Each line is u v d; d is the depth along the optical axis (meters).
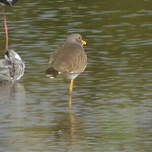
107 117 14.13
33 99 15.58
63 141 12.72
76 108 14.84
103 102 15.20
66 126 13.60
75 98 15.60
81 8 25.31
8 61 17.38
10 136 13.02
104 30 22.33
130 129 13.33
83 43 16.56
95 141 12.69
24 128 13.50
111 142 12.66
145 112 14.39
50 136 13.01
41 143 12.61
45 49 20.06
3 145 12.49
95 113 14.45
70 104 15.14
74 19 23.73
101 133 13.15
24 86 16.75
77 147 12.39
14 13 24.69
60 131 13.30
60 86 16.64
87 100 15.40
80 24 23.11
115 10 25.03
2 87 16.73
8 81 17.28
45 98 15.65
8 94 16.03
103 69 18.02
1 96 15.85
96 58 19.14
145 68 18.02
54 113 14.51
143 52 19.67
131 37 21.42
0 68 17.22
